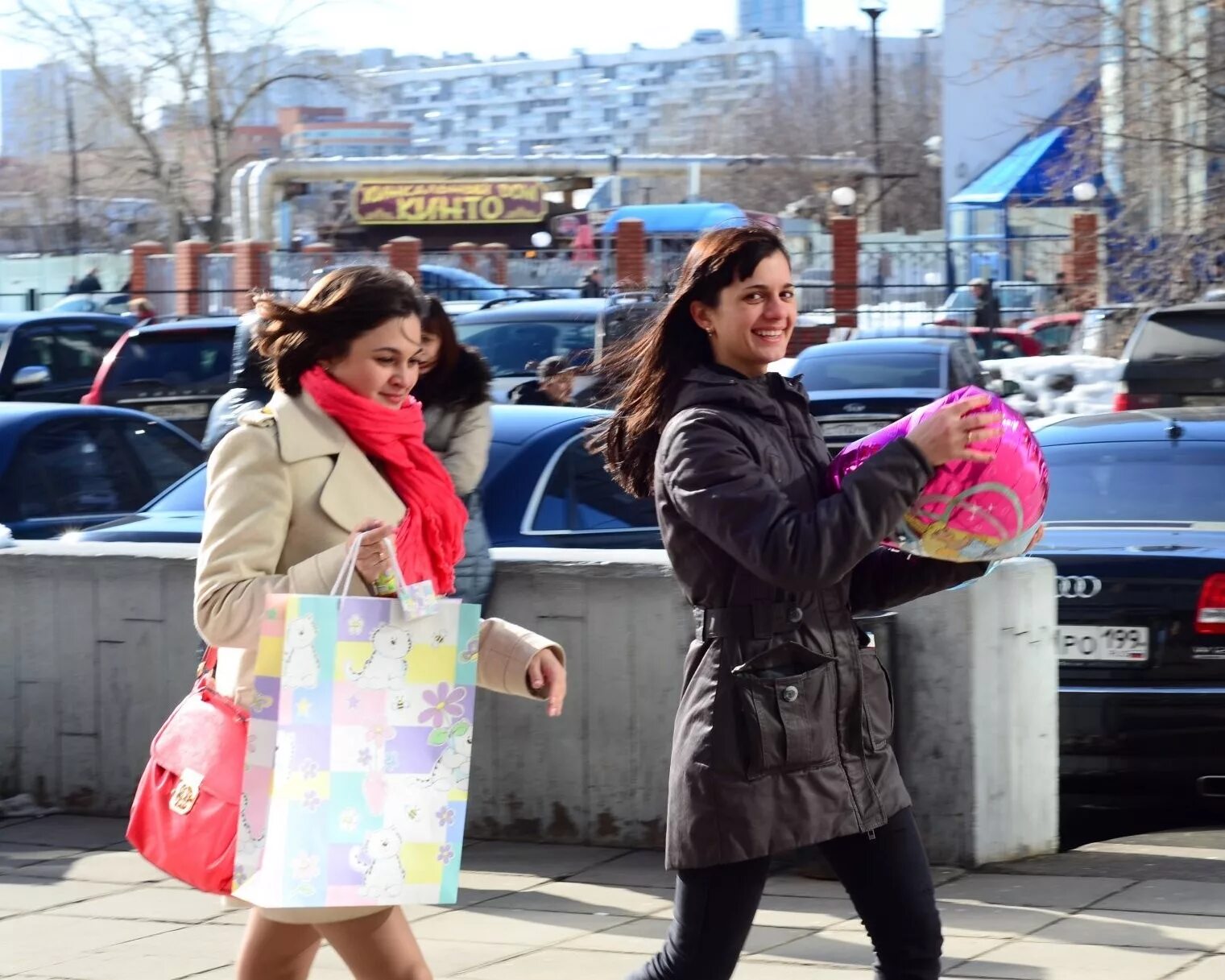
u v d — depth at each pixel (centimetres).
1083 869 800
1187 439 1023
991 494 448
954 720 797
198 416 2041
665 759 848
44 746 955
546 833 870
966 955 670
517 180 6606
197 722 461
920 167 9094
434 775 443
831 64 12769
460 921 743
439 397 789
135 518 1137
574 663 861
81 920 754
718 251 473
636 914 751
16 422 1369
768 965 667
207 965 690
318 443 457
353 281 462
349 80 6531
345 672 434
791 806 457
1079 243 3597
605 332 1905
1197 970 644
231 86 6438
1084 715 891
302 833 431
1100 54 2970
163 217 7044
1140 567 890
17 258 6019
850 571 481
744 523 440
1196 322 1880
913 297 4488
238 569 448
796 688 456
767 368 485
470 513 805
